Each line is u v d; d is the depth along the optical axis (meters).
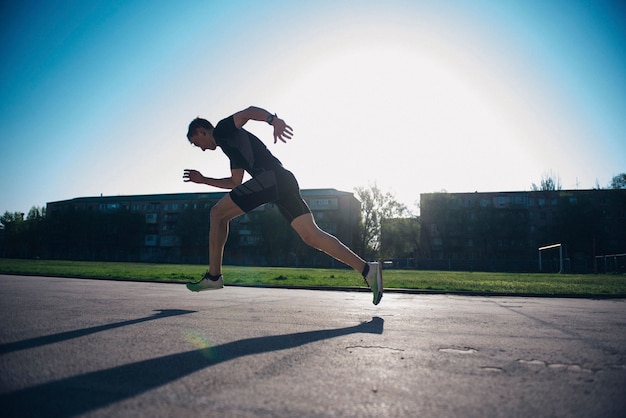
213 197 86.38
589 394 1.86
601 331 3.62
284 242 71.31
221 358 2.39
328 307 5.30
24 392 1.76
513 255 72.31
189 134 4.46
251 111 4.24
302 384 1.94
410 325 3.83
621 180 70.56
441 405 1.69
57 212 83.00
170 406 1.62
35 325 3.40
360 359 2.44
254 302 5.77
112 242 81.56
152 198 93.19
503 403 1.73
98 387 1.84
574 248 65.19
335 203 79.44
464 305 6.07
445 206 71.31
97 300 5.50
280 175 4.25
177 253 86.44
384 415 1.57
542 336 3.32
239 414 1.55
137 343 2.76
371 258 67.75
